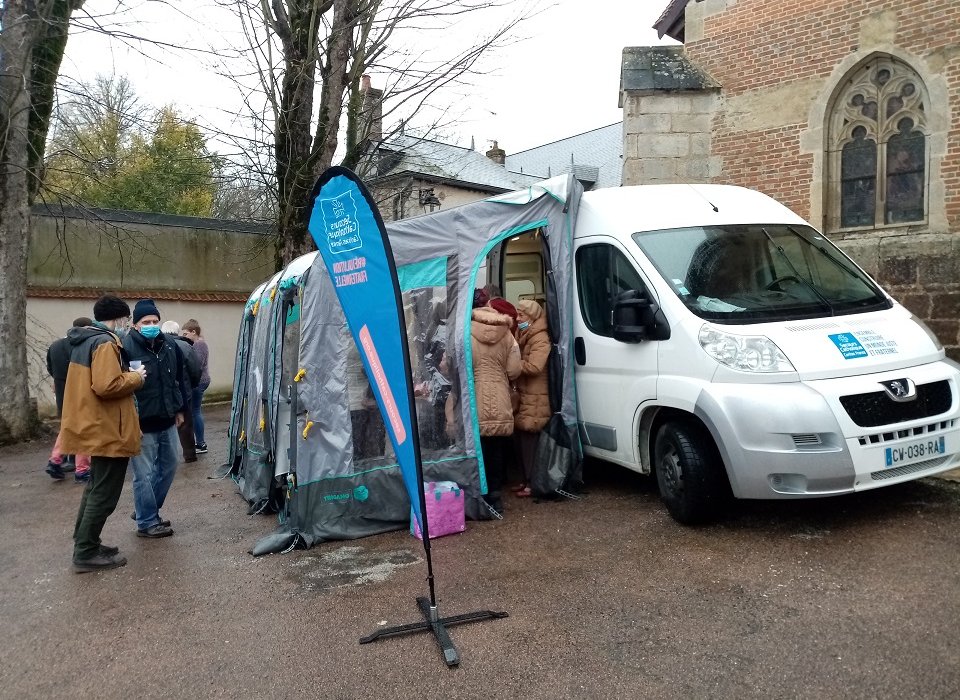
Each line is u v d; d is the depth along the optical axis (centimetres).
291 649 381
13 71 1069
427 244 579
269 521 627
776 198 1021
